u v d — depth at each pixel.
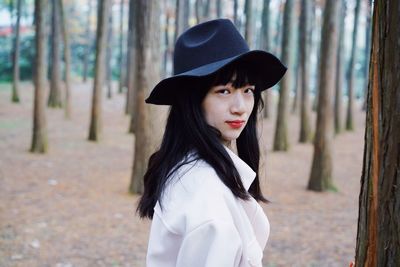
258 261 1.14
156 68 7.01
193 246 1.02
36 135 10.27
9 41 28.27
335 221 6.33
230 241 1.02
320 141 8.10
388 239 1.15
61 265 4.36
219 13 16.30
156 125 7.06
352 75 17.17
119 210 6.30
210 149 1.14
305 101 13.87
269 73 1.27
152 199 1.26
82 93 24.23
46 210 6.11
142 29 6.85
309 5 13.48
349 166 10.91
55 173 8.48
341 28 15.66
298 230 5.85
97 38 12.17
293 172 9.79
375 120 1.17
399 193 1.12
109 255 4.68
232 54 1.17
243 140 1.41
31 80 28.41
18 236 5.04
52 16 18.36
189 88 1.19
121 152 11.17
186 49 1.22
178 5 12.32
